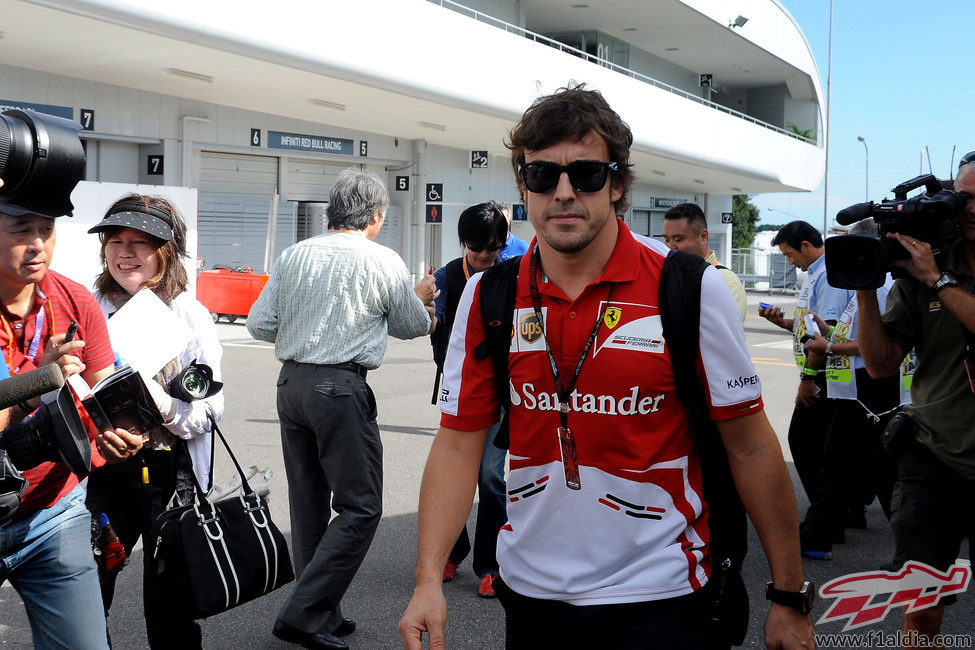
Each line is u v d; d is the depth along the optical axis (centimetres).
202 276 1825
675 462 207
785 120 4353
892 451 320
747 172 3431
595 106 206
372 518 382
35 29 1310
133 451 248
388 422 905
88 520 254
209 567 302
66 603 245
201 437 321
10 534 236
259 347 1528
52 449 204
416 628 203
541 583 211
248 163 2036
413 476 690
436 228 2589
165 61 1520
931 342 313
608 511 206
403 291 390
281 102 1888
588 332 205
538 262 215
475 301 220
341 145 2216
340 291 378
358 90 1773
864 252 284
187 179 1841
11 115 224
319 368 377
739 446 210
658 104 2752
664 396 204
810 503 577
